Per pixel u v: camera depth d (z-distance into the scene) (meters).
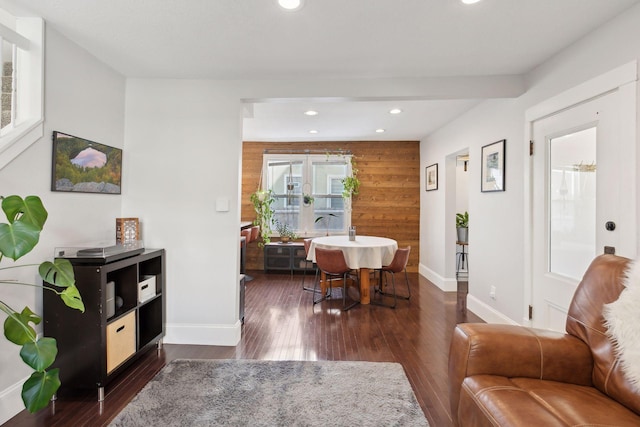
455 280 4.78
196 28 2.11
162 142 2.92
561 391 1.37
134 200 2.93
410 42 2.27
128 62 2.60
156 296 2.72
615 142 1.95
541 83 2.61
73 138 2.30
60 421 1.85
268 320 3.51
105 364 2.06
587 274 1.65
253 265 6.09
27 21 2.01
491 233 3.40
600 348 1.45
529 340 1.51
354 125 4.73
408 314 3.73
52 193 2.14
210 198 2.92
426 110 3.97
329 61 2.56
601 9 1.88
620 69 1.91
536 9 1.89
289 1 1.82
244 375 2.34
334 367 2.47
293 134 5.41
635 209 1.83
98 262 2.07
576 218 2.29
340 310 3.86
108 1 1.84
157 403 2.00
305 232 6.09
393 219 5.96
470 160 3.89
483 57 2.50
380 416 1.90
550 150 2.55
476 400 1.34
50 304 2.04
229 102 2.91
